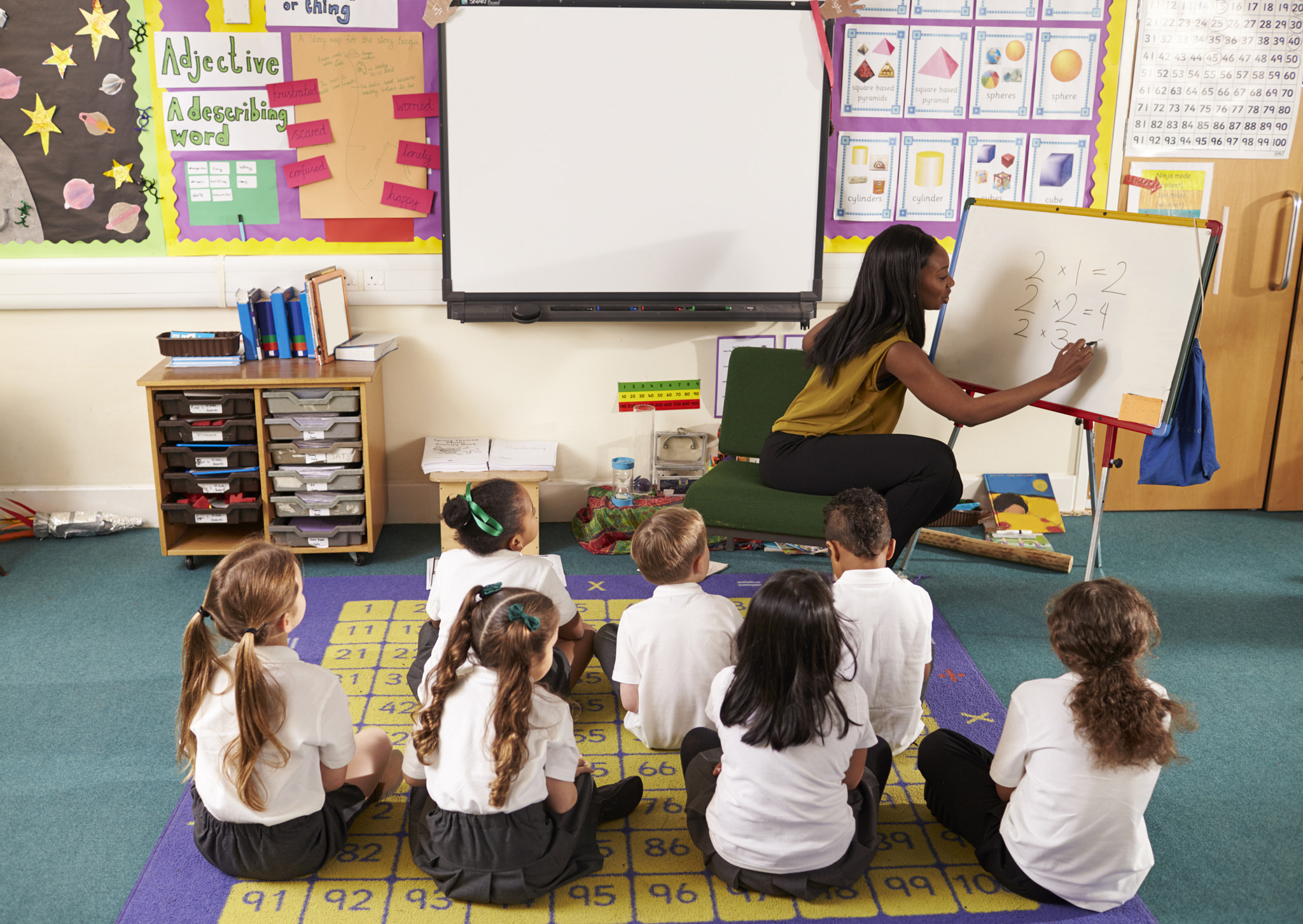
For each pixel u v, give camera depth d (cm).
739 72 340
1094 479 299
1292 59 356
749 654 169
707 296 357
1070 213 286
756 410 336
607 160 344
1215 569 341
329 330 325
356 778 198
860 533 208
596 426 372
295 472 322
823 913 180
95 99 330
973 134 355
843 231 361
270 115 335
